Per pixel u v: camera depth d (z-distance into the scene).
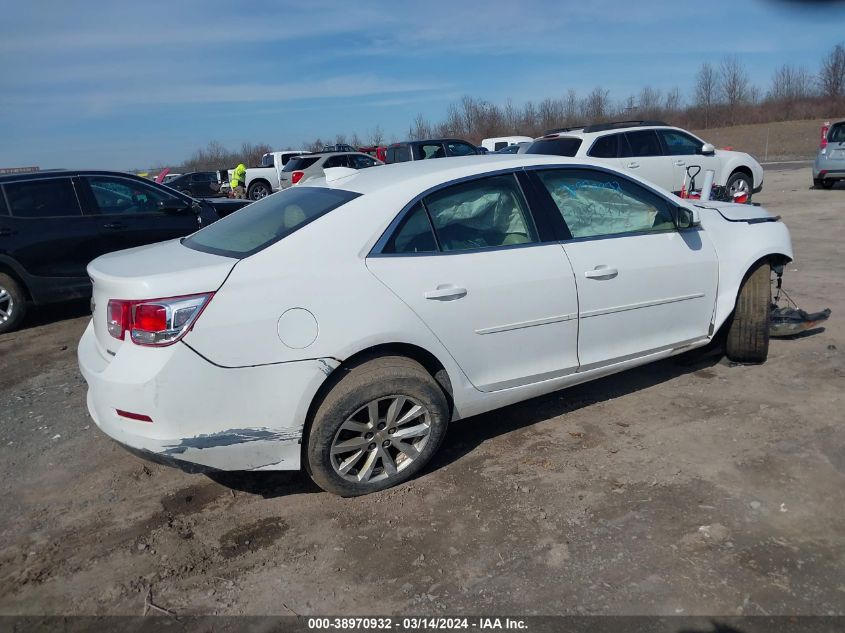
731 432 3.60
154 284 2.78
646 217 3.98
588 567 2.60
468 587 2.54
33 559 2.87
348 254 3.06
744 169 11.79
